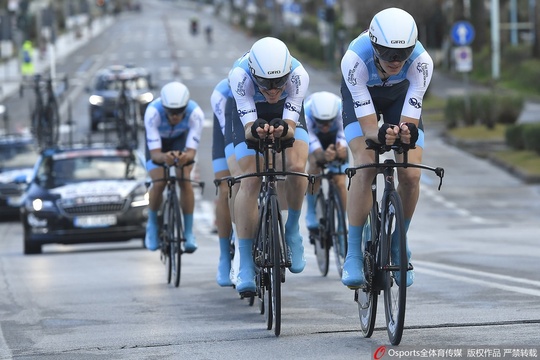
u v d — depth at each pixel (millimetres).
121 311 28812
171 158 36531
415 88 22953
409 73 22969
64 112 147500
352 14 185000
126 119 76438
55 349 22875
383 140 21484
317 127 36938
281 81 23891
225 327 25047
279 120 23500
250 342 22625
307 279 36031
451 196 80750
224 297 31422
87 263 47000
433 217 70062
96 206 53906
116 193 54219
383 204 21859
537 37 180625
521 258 40969
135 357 21391
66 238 53812
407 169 22531
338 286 33375
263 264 24125
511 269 36625
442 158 102062
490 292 29328
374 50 22141
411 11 199625
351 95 23078
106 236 53938
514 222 66062
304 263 26422
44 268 45062
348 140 23266
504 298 27781
